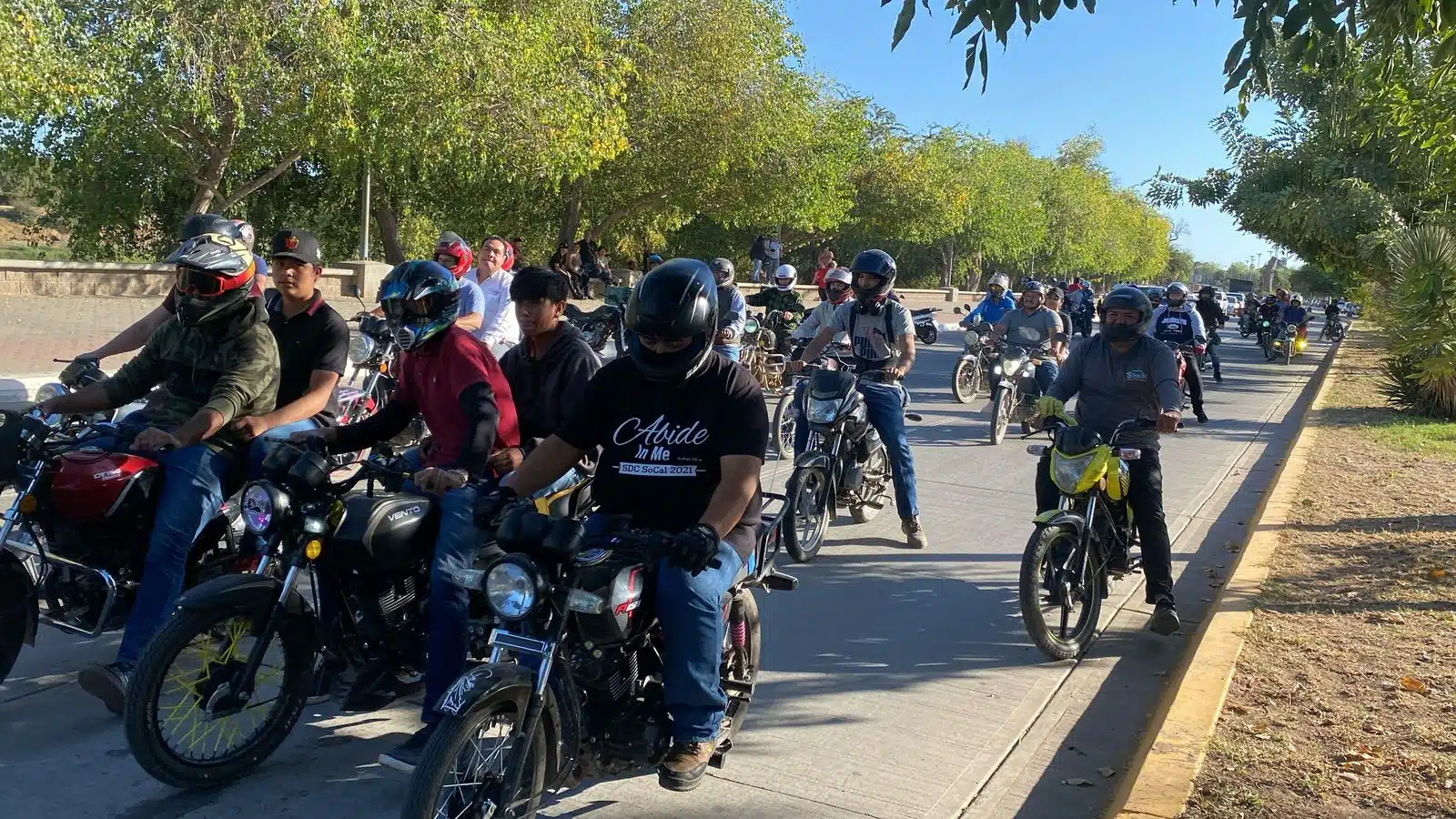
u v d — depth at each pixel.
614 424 3.77
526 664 3.36
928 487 10.10
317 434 4.42
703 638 3.54
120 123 18.12
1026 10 4.82
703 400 3.68
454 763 3.12
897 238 53.19
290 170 30.27
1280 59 22.16
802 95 33.91
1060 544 5.73
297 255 5.01
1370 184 23.12
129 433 4.64
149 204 26.80
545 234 37.03
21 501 4.26
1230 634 5.72
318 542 4.03
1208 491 10.55
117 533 4.44
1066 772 4.52
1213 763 4.25
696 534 3.31
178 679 3.93
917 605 6.60
